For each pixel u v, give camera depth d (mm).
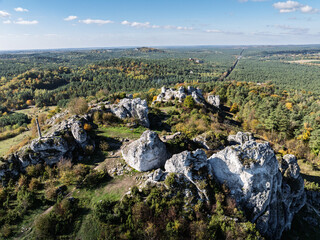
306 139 67562
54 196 27953
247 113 92875
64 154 34938
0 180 30266
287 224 33500
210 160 30500
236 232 23297
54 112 69250
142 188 27297
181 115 65500
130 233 22375
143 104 52844
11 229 23391
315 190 43719
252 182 27859
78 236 22578
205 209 25578
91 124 48500
